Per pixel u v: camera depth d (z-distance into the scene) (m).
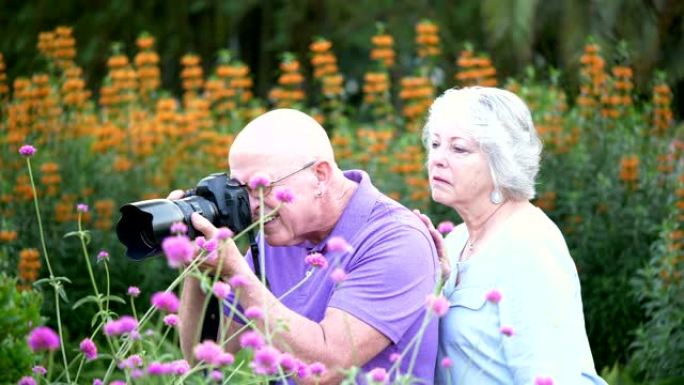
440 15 19.58
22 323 5.17
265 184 4.66
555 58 16.67
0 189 10.87
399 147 11.86
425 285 5.20
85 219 10.96
